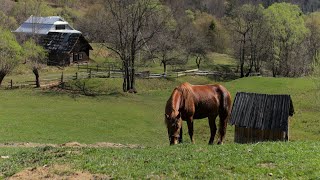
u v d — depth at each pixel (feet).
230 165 38.75
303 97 159.43
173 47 240.32
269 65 252.83
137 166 40.14
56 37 260.01
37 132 100.63
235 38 260.01
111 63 250.98
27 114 123.03
